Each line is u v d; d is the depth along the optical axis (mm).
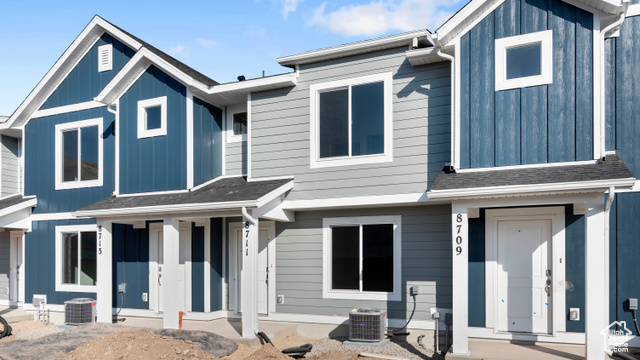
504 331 9211
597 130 8070
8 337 11281
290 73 11039
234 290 12023
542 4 8570
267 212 10352
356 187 10406
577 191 7492
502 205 8188
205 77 13672
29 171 14547
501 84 8758
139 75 12406
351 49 10492
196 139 11758
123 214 11117
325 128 10891
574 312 8727
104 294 11508
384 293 10422
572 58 8320
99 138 13578
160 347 8148
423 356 8992
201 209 10156
